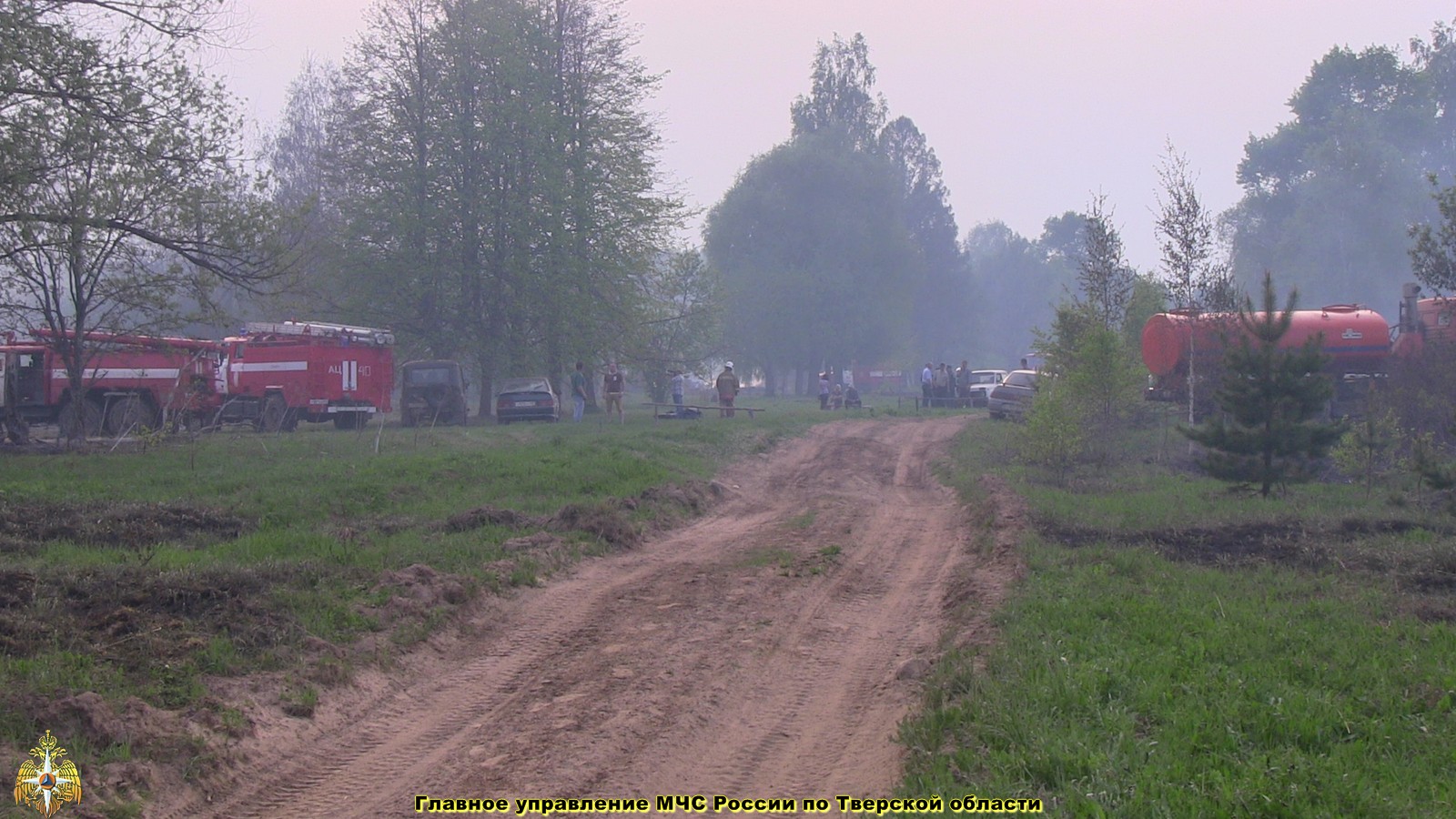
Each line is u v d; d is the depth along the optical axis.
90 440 26.02
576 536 14.12
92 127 19.39
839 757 7.15
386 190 37.91
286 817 6.30
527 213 38.38
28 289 23.09
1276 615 9.73
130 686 7.50
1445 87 60.31
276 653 8.50
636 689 8.53
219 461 20.28
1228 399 17.59
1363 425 18.86
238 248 22.22
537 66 39.56
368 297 38.41
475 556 12.45
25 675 7.41
